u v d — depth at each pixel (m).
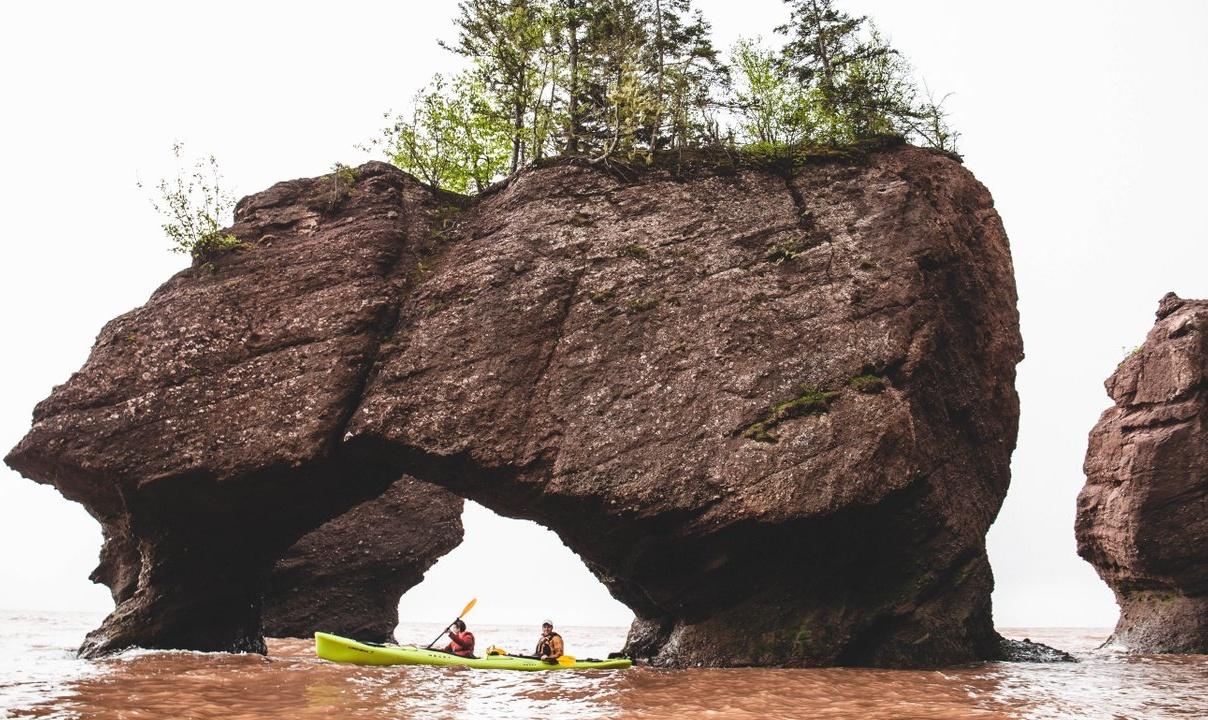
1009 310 27.69
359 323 24.28
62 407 24.25
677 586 23.31
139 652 24.52
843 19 31.94
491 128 30.23
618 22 31.05
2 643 31.45
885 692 18.05
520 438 22.75
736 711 15.72
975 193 27.50
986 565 25.11
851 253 24.41
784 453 21.75
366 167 27.64
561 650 23.67
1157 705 17.27
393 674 20.31
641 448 22.38
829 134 27.94
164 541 24.80
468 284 24.59
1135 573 34.69
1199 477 32.72
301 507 25.23
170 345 24.47
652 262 24.58
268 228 26.66
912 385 22.89
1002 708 16.33
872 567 22.92
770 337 23.34
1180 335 34.34
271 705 15.43
